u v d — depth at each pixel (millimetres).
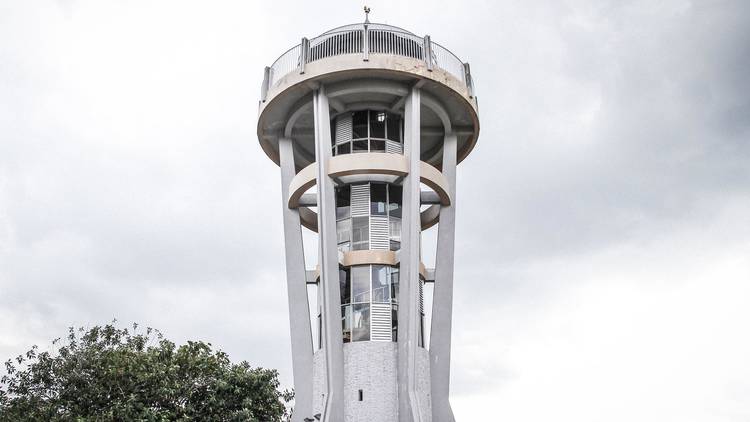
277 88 37625
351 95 37875
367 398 34781
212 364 38594
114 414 35062
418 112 37000
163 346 39188
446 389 36156
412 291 34969
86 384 37156
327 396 34156
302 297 37438
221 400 37562
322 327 35750
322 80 36750
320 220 35688
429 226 41750
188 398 37719
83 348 39312
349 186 39000
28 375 37969
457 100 38062
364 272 37219
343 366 35188
